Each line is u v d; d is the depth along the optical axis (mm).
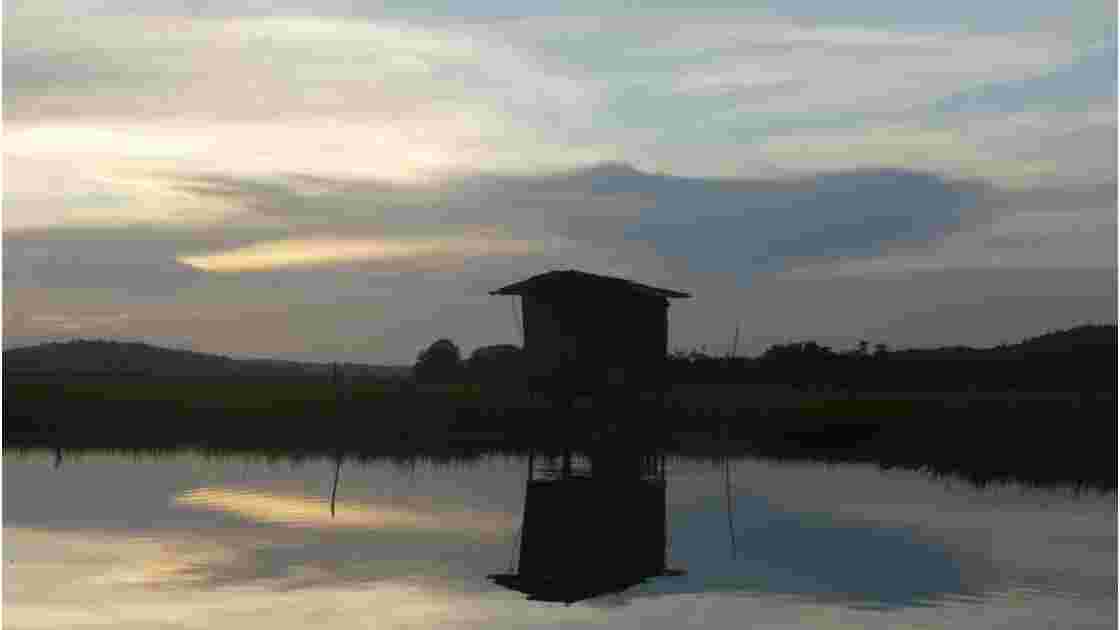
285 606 20281
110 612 19828
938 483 40031
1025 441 48344
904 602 20781
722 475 42906
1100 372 79438
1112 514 31609
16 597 20906
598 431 58562
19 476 40844
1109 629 18969
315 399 64688
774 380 81125
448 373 86875
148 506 33031
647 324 60594
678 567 24125
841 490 37594
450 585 22125
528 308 60875
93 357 158250
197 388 72250
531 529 29375
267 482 39562
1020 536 28047
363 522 30312
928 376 80500
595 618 19516
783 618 19594
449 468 45406
